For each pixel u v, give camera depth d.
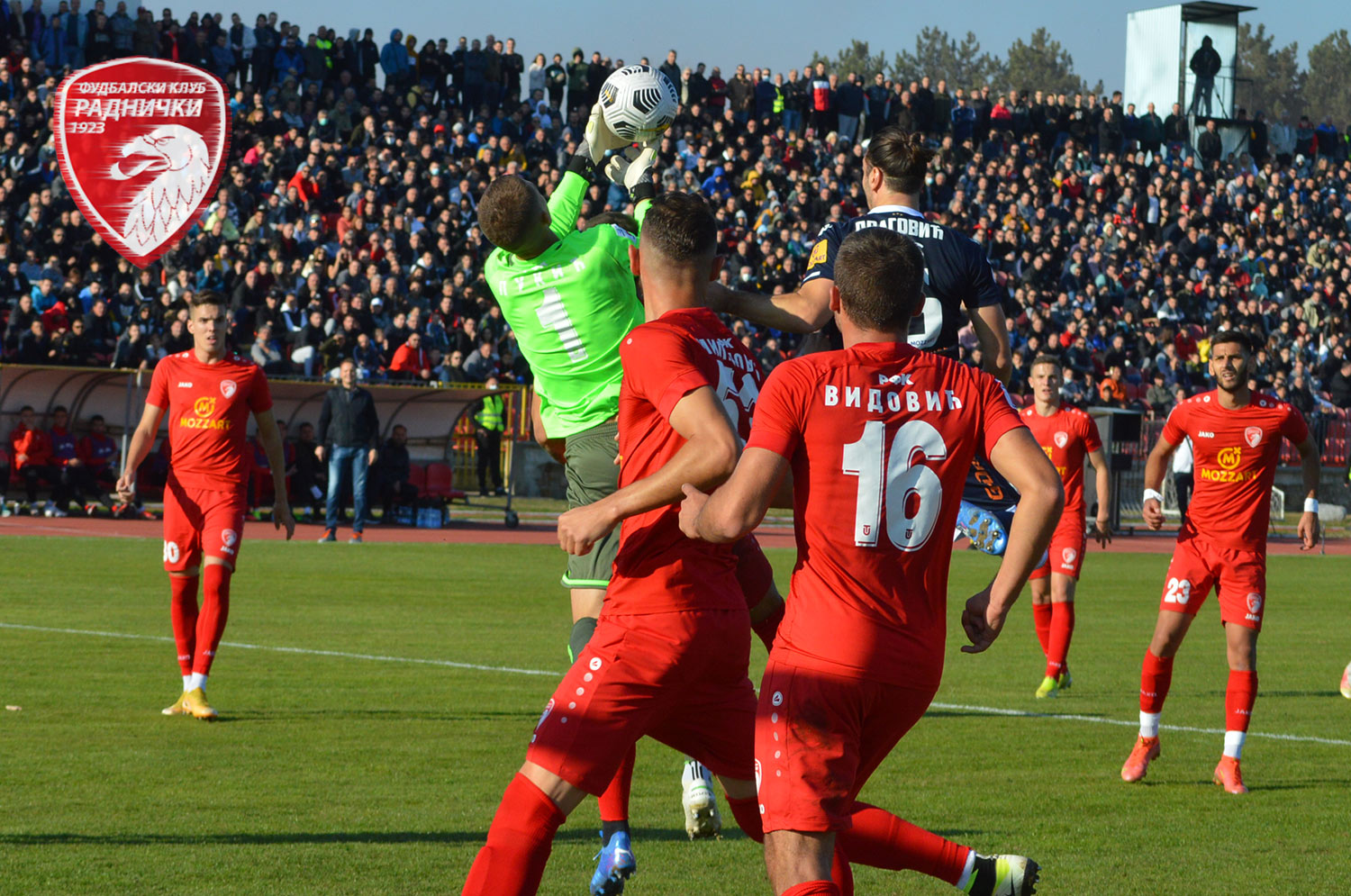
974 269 10.29
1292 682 20.50
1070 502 18.89
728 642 7.90
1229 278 71.75
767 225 61.66
